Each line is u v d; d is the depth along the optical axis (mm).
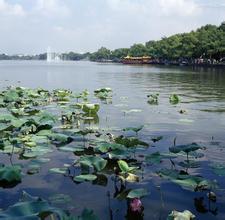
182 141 11383
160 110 18016
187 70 76188
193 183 7301
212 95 25594
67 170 8328
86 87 32594
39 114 13656
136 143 9820
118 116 15922
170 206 6652
